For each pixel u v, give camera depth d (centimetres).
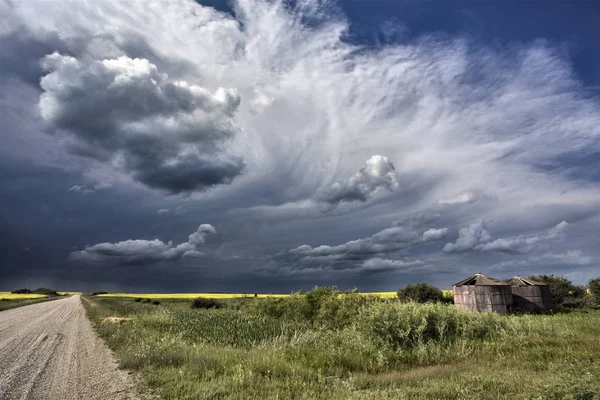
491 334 1327
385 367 1014
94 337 1731
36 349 1399
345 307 1977
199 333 1653
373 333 1278
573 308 3366
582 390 605
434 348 1152
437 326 1284
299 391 721
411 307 1434
